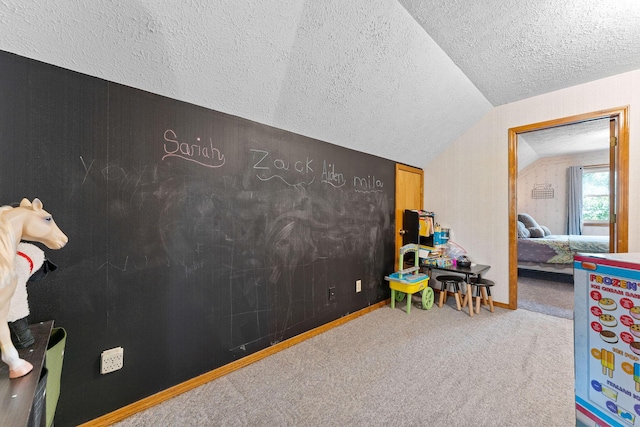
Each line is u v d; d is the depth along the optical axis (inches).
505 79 95.3
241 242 73.3
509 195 115.9
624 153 90.2
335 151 99.9
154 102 58.7
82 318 50.4
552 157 232.5
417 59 77.8
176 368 61.7
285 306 83.7
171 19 47.1
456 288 116.6
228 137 70.6
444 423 53.0
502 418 54.1
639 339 23.2
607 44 74.7
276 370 71.0
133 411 55.3
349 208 105.5
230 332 70.9
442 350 80.9
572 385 64.2
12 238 31.0
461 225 130.8
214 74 59.3
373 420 53.9
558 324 99.7
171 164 61.1
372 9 59.3
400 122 102.6
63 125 48.4
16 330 32.6
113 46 47.8
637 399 23.3
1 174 43.3
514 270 114.5
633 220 89.1
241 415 55.2
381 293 120.5
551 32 69.9
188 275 63.7
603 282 26.1
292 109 77.3
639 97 87.8
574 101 99.9
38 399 30.0
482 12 63.2
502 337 89.3
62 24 42.5
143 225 57.3
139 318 56.8
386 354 78.7
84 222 50.6
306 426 52.4
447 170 135.6
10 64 43.8
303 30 58.5
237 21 51.5
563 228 227.6
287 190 84.3
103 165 52.6
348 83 76.2
